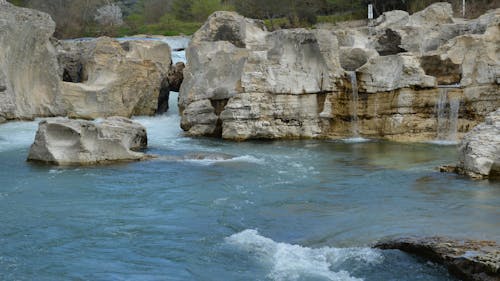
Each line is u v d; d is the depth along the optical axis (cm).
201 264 969
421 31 2722
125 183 1484
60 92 2606
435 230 1053
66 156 1705
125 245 1055
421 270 915
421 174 1557
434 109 2106
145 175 1572
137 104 2791
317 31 2177
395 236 1025
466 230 1048
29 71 2570
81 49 2988
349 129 2212
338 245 1019
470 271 877
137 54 2892
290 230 1103
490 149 1491
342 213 1198
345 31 2856
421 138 2108
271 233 1092
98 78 2712
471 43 2133
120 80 2706
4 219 1195
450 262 904
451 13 3095
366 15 4634
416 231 1051
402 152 1892
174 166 1688
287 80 2172
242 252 1008
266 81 2162
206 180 1515
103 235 1105
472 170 1495
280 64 2178
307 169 1650
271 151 1942
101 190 1417
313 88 2183
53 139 1736
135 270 952
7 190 1416
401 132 2122
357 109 2197
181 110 2580
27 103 2544
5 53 2478
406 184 1448
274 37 2398
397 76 2106
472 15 3800
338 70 2200
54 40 2980
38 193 1391
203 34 2877
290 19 4784
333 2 4884
